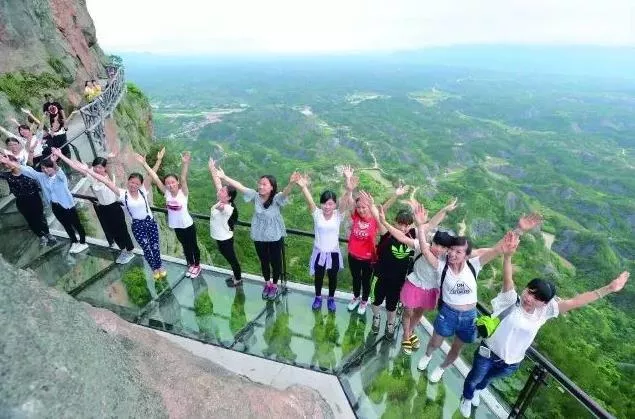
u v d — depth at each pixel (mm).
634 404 23375
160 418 2221
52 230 6965
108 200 5676
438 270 3859
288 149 180750
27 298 1848
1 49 13055
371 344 4938
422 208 4066
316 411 3656
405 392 4371
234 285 5789
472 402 4102
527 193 134500
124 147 15547
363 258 4801
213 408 2621
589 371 25469
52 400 1601
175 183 5172
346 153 173500
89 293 5559
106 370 2004
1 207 7562
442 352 4816
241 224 5379
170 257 6320
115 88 16828
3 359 1560
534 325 3318
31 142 7160
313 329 5164
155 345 3115
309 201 4734
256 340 4984
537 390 3424
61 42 15969
